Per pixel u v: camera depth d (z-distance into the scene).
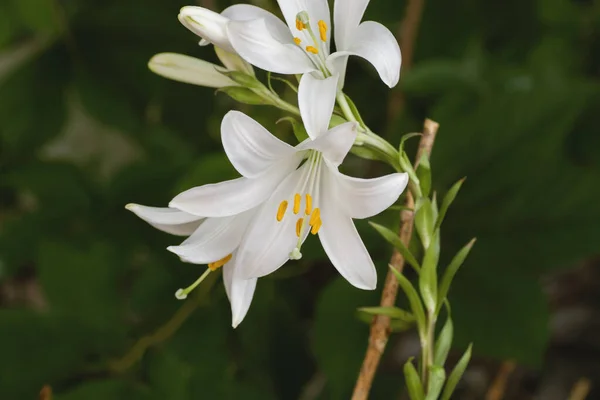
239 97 0.87
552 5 1.14
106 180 1.28
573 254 1.00
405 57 1.11
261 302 1.10
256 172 0.85
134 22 1.14
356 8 0.85
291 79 1.07
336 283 1.00
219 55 0.88
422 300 0.88
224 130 0.84
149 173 1.14
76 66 1.15
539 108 1.01
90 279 1.06
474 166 1.02
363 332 1.00
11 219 1.15
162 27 1.15
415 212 0.86
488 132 1.01
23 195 1.41
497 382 1.03
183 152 1.19
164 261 1.10
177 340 1.06
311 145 0.83
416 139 1.08
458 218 1.02
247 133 0.84
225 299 1.09
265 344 1.10
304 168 0.87
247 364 1.10
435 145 1.02
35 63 1.15
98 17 1.14
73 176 1.15
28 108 1.15
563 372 1.34
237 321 0.86
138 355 1.05
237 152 0.84
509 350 0.99
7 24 1.14
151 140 1.19
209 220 0.86
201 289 1.08
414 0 1.09
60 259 1.06
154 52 1.15
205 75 0.88
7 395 1.03
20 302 1.50
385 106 1.18
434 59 1.13
